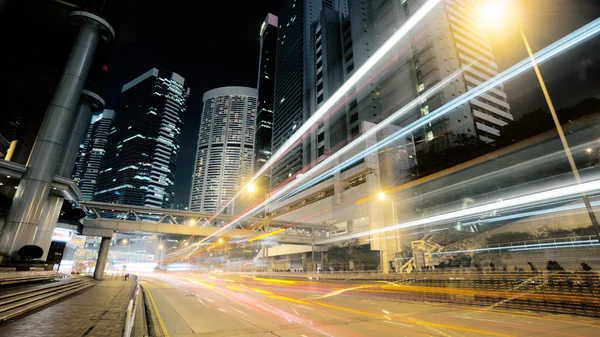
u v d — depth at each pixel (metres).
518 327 9.27
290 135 127.06
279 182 127.56
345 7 147.62
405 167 64.69
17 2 36.56
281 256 86.19
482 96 76.56
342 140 88.50
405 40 80.38
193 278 50.34
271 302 16.23
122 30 48.09
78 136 43.19
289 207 91.94
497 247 32.50
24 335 7.39
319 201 75.56
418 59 76.50
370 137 66.50
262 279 48.59
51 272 25.28
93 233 42.34
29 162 31.23
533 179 37.81
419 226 52.28
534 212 33.84
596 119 33.75
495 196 41.97
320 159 94.12
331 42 109.19
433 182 52.50
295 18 143.88
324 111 97.75
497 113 77.81
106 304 13.72
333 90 102.12
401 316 11.47
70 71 35.88
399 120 76.50
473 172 46.12
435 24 76.25
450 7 80.94
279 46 159.75
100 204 44.47
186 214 49.91
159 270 112.75
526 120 41.22
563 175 34.12
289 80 137.25
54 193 35.03
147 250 140.38
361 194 62.06
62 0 37.84
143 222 46.38
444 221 48.28
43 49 43.53
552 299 12.56
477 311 12.85
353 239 55.03
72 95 35.06
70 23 39.19
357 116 86.06
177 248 140.12
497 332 8.57
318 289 26.09
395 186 60.09
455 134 61.59
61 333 7.65
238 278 51.91
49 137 32.34
